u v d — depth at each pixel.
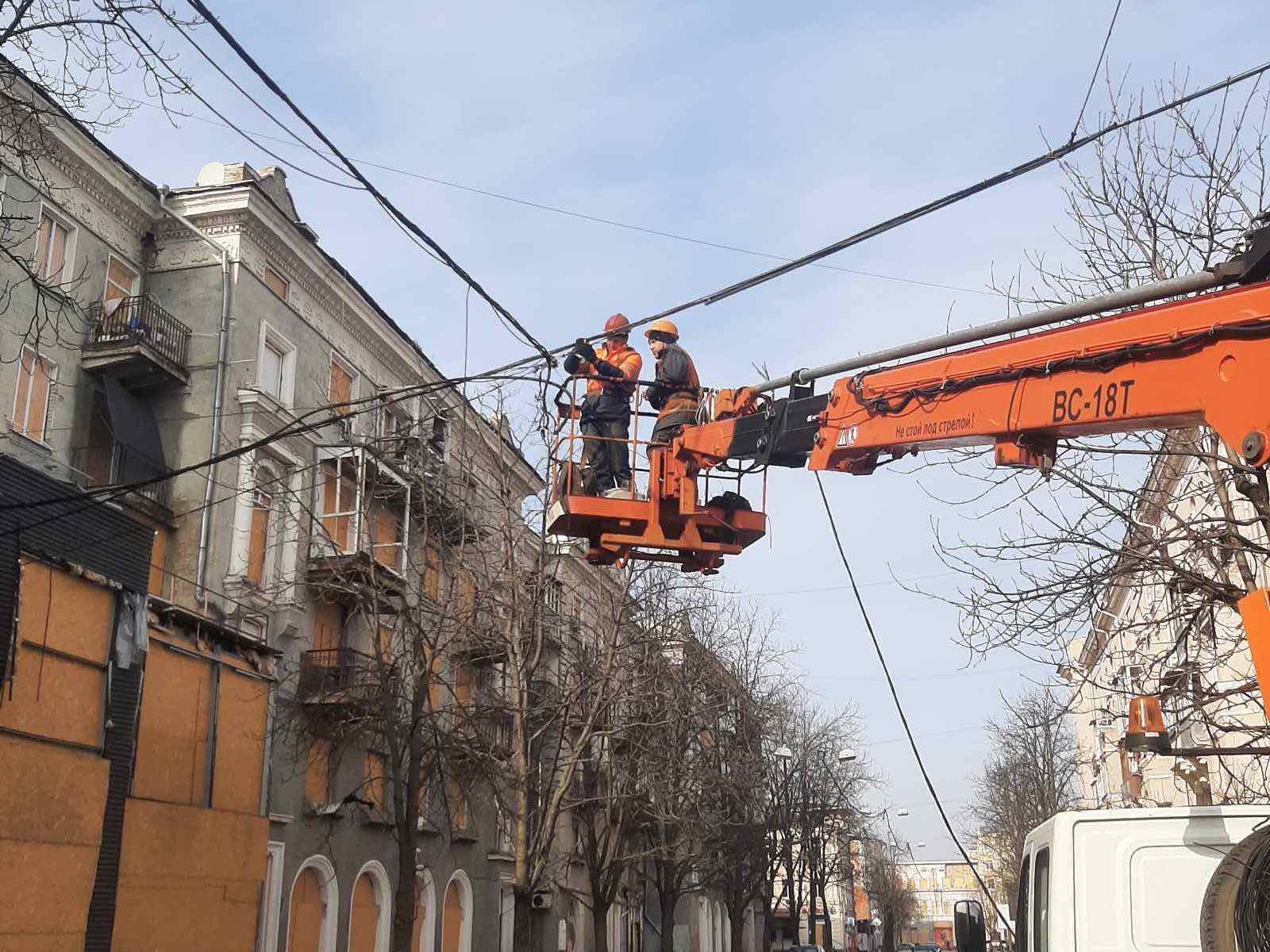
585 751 25.58
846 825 53.75
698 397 10.45
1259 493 9.03
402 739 21.69
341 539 27.14
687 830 30.33
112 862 16.25
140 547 17.25
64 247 23.12
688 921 53.66
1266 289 6.29
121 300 23.97
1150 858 7.43
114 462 23.11
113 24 10.37
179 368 24.31
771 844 44.28
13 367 21.17
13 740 14.34
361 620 27.36
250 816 21.22
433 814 29.88
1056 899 7.52
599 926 27.03
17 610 14.52
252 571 24.62
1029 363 7.42
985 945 9.27
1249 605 5.59
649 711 26.70
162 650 19.52
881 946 102.31
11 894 14.07
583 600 27.50
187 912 19.05
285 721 23.78
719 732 34.28
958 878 148.75
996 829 63.28
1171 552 17.83
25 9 10.17
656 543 9.85
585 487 10.36
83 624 15.89
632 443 10.34
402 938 18.91
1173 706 14.89
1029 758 54.41
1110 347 6.96
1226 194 13.78
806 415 9.12
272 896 23.14
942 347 7.53
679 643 29.03
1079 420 7.11
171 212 24.89
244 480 24.52
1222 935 6.02
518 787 21.88
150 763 18.84
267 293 26.12
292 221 26.89
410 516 27.44
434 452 25.20
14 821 14.25
